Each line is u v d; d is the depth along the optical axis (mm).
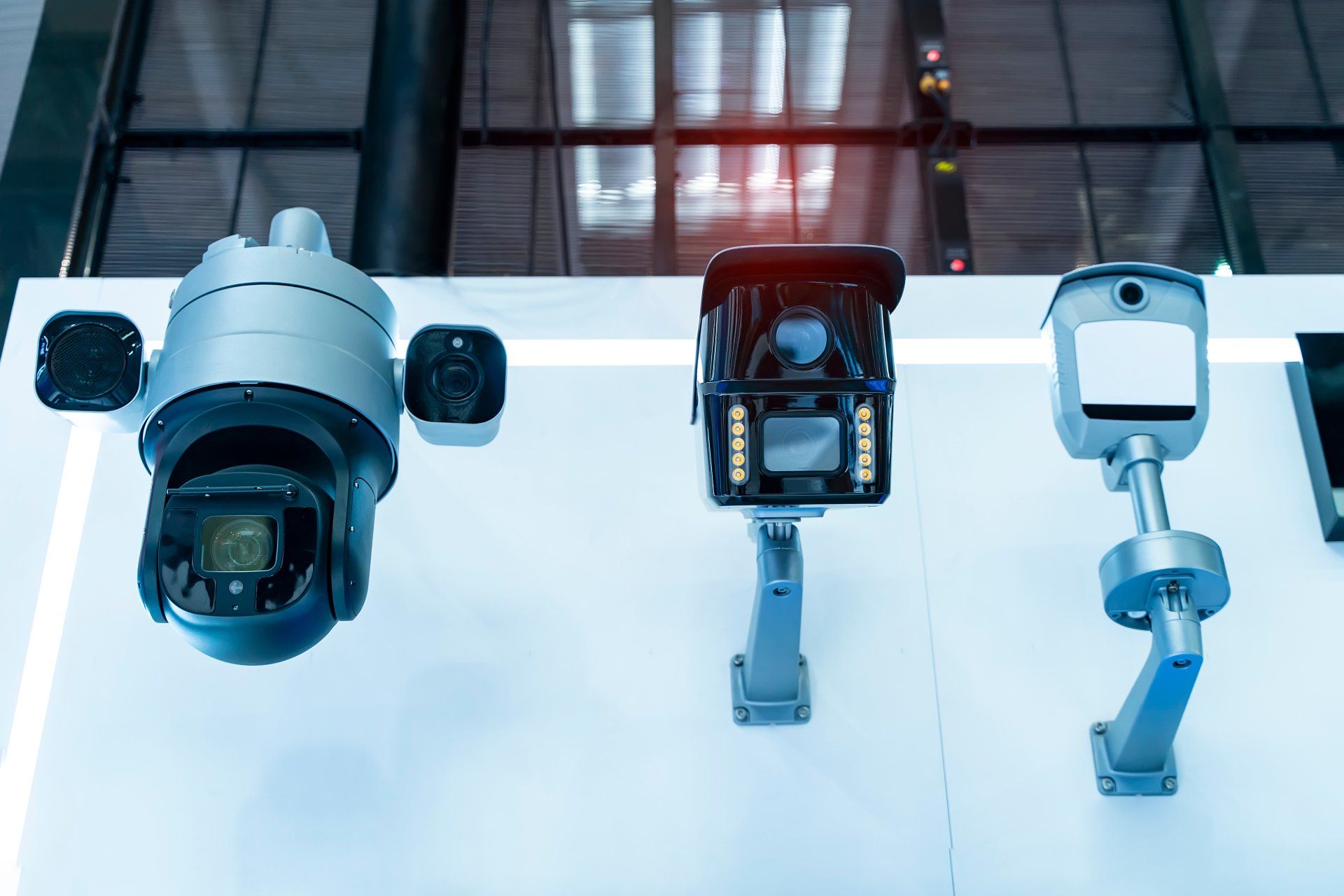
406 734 1653
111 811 1584
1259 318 1951
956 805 1634
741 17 3443
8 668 1640
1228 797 1646
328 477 1282
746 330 1367
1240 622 1747
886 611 1752
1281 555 1792
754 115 3348
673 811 1622
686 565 1774
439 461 1825
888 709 1688
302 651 1265
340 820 1601
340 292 1403
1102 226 3236
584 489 1815
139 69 3363
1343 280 1986
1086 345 1548
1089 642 1735
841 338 1367
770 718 1671
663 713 1680
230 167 3246
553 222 3246
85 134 3150
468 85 3391
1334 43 3500
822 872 1593
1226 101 3379
